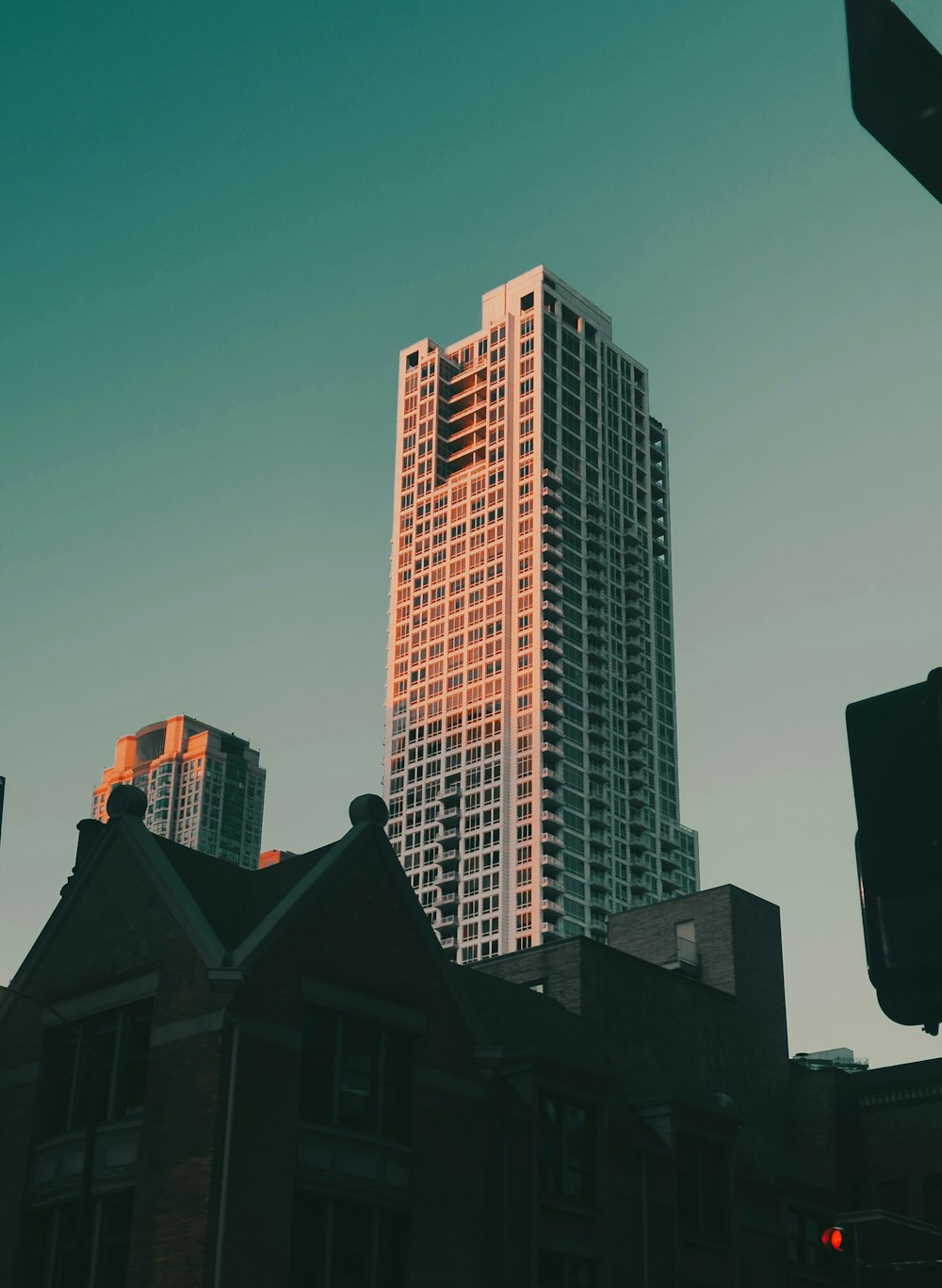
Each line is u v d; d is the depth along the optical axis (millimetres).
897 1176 52375
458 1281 32125
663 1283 38469
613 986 50188
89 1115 27672
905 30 3529
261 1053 30078
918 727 3883
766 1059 54938
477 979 45000
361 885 34000
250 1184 28703
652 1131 41375
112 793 35625
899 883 3785
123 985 32312
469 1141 33938
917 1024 3768
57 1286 30562
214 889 34594
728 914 56906
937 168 3557
